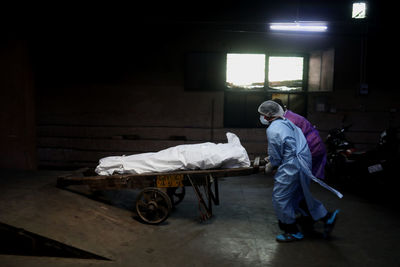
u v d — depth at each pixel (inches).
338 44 260.7
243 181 252.1
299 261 127.3
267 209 187.9
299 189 146.3
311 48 263.7
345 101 265.3
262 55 268.1
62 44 269.7
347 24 253.9
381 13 253.1
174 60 267.9
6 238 134.8
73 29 267.3
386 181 198.8
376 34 255.8
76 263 124.9
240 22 256.4
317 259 129.0
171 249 136.3
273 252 134.8
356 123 266.1
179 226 161.0
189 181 159.3
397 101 261.6
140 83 271.0
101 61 270.4
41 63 272.4
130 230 153.2
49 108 275.3
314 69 270.2
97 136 276.1
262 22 247.3
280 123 144.1
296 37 262.7
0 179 225.3
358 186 234.2
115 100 273.0
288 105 273.6
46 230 136.6
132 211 176.7
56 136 277.1
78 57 270.7
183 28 263.6
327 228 145.1
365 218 174.9
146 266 122.5
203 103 271.3
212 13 259.3
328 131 268.8
